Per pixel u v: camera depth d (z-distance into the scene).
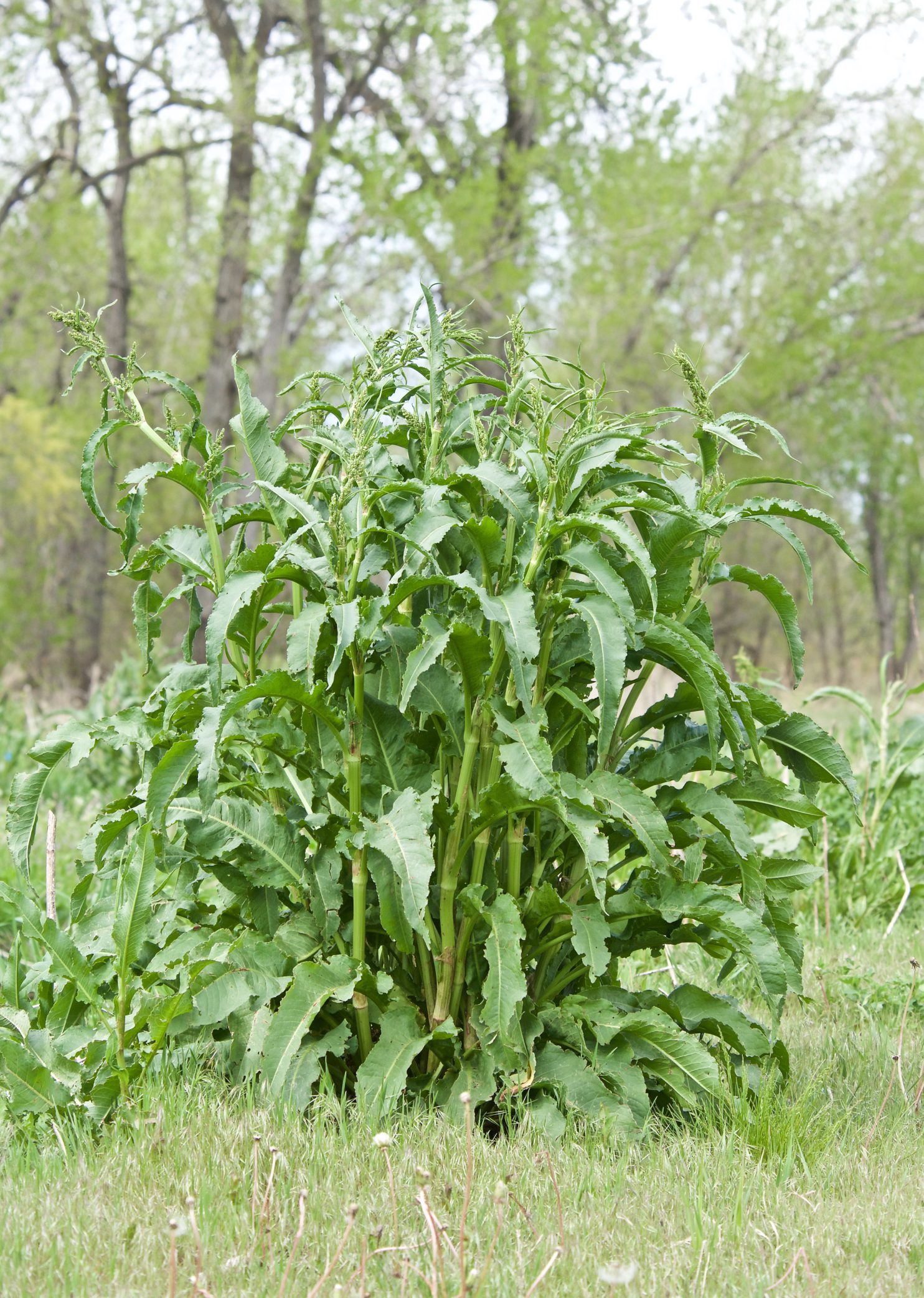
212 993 3.38
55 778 9.66
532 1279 2.56
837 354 24.48
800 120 23.83
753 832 6.86
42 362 26.22
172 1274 2.24
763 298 25.19
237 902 3.73
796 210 24.41
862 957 5.49
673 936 3.72
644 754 3.75
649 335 24.48
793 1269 2.54
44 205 24.41
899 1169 3.27
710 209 23.36
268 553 3.39
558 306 24.89
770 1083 3.42
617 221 21.94
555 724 3.67
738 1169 3.10
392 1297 2.49
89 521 26.39
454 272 21.34
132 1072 3.40
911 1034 4.49
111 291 25.39
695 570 3.85
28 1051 3.46
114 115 23.91
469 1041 3.53
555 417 4.18
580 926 3.38
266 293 25.92
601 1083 3.39
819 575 39.62
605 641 3.22
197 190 29.22
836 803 7.07
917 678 7.15
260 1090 3.41
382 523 3.69
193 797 3.63
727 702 3.56
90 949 3.83
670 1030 3.40
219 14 22.12
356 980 3.37
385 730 3.55
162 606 3.83
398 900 3.39
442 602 3.72
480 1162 3.08
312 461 4.11
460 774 3.58
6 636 25.30
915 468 29.80
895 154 24.50
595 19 21.03
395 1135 3.23
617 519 3.30
